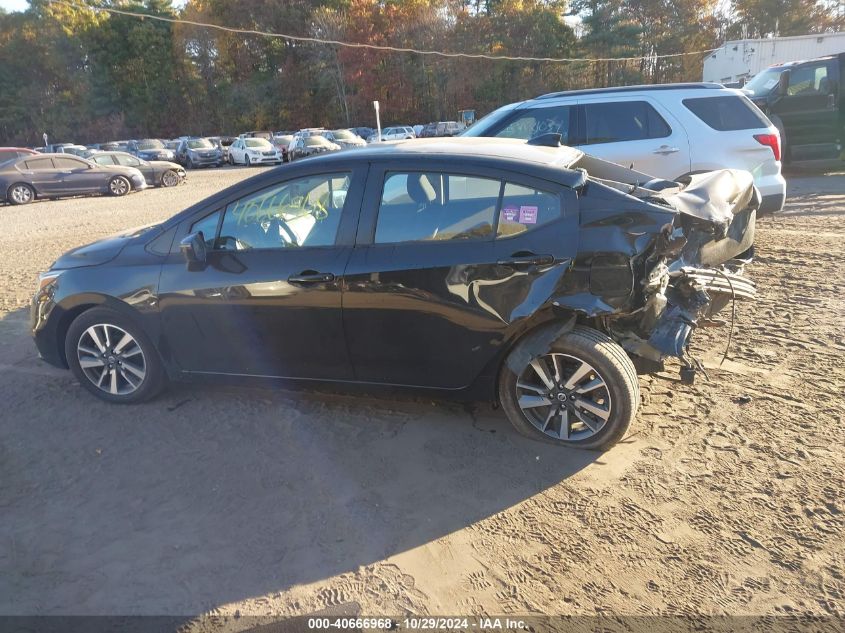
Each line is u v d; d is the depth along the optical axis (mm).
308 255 3605
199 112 59125
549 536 2826
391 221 3512
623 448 3488
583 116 7086
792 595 2439
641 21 53094
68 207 16734
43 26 56625
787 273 6492
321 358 3719
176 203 16438
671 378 3957
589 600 2459
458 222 3406
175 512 3082
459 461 3438
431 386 3619
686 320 3543
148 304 3928
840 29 54656
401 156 3543
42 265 8867
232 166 34688
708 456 3363
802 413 3738
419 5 50844
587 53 49719
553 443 3541
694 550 2697
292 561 2729
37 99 59250
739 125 6863
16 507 3158
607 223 3191
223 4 55844
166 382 4270
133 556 2781
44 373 4820
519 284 3264
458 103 51875
